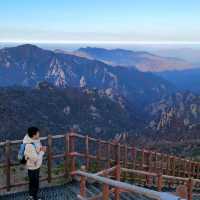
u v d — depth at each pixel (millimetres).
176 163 26922
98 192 13805
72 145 15422
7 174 13633
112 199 13078
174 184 24750
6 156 13586
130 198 14055
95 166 17625
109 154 17891
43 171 17328
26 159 11750
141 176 20734
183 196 13805
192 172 29688
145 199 13789
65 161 15312
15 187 14172
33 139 11750
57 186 14375
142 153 20891
